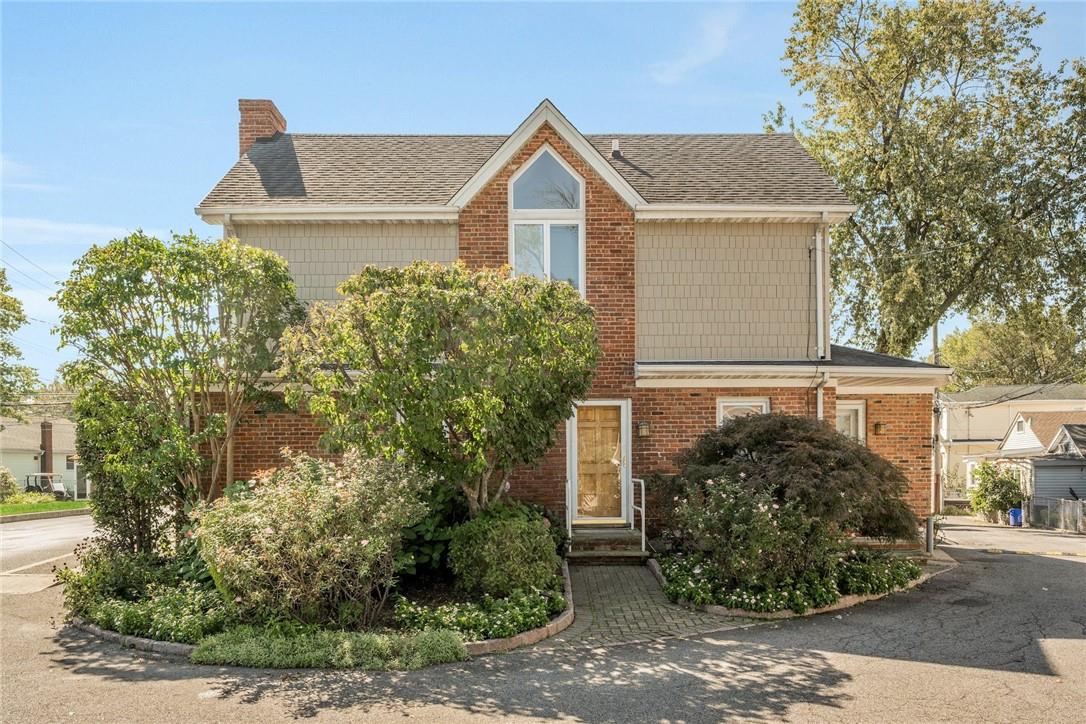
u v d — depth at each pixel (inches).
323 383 442.3
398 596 402.9
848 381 623.8
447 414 431.5
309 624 362.0
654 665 327.6
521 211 599.5
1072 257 954.7
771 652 347.3
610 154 707.4
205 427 517.3
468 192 592.4
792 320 613.6
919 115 1005.8
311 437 577.9
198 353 503.8
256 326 520.1
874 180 1026.1
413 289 406.9
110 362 494.6
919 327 969.5
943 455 1784.0
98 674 315.0
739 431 486.3
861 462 454.3
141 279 490.6
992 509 1217.4
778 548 428.1
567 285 452.1
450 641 339.6
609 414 597.3
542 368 448.8
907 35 978.7
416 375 405.1
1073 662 331.0
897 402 639.8
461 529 433.1
